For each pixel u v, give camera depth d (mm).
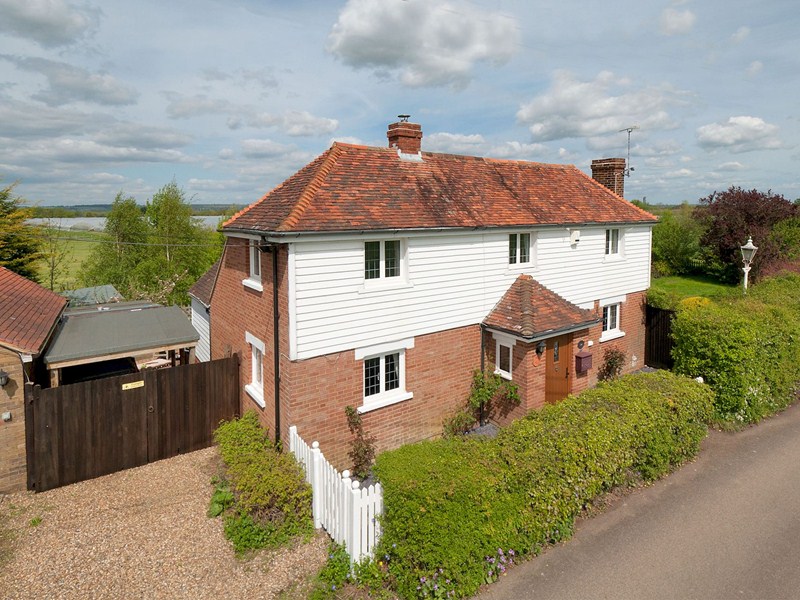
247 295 12461
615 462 8922
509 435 8742
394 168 13648
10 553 8109
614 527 8672
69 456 10484
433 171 14492
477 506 7258
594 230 16438
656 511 9125
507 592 7141
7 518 9141
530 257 14883
